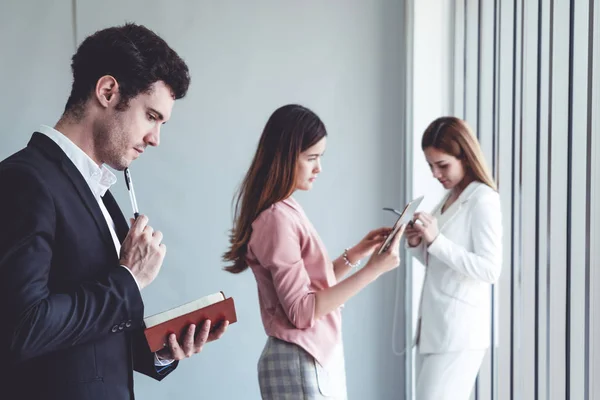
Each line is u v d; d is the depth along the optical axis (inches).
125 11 120.4
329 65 126.7
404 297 131.0
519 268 98.9
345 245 128.8
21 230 49.8
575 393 78.9
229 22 123.7
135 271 55.3
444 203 105.9
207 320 59.3
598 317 73.1
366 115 128.1
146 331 56.9
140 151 58.3
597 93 73.5
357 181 128.6
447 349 96.3
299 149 81.2
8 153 116.7
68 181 54.1
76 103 56.2
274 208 81.4
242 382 127.2
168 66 56.9
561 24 82.4
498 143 105.2
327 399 80.7
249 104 124.6
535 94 90.7
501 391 104.7
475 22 115.8
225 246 124.9
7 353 48.8
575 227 78.7
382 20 127.6
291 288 79.1
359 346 130.6
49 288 52.6
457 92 123.7
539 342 89.0
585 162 76.2
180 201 123.6
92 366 54.0
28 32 116.9
